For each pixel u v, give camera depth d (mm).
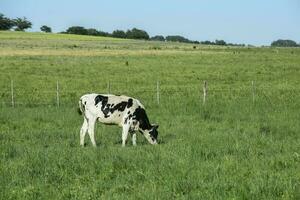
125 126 16891
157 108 28781
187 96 38281
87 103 16969
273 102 31891
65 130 19828
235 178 10750
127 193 10062
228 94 40000
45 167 12133
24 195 9875
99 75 55281
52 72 56625
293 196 9312
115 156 13281
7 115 24906
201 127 20781
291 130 19703
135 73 57875
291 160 12703
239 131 19438
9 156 14195
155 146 15656
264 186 9914
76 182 10852
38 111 26656
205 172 11414
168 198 9469
